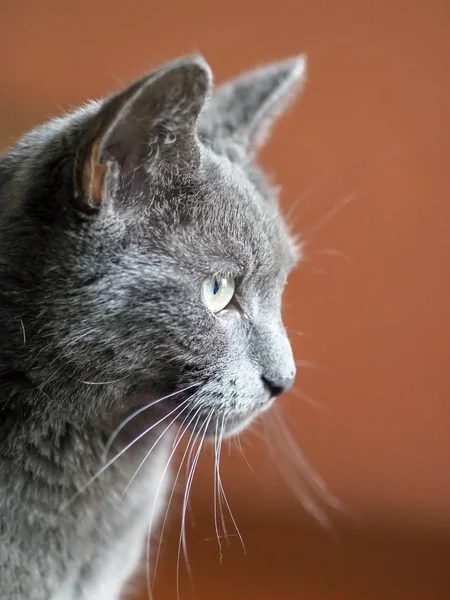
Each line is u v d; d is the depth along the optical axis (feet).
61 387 1.20
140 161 1.16
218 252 1.23
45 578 1.23
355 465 1.95
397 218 1.86
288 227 1.49
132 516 1.32
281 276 1.33
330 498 1.95
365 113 1.83
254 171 1.43
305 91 1.83
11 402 1.20
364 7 1.79
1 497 1.19
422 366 1.90
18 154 1.23
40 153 1.18
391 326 1.90
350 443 1.95
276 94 1.49
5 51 1.85
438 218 1.84
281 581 1.92
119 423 1.26
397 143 1.83
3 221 1.18
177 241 1.20
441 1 1.77
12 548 1.20
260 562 1.92
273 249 1.30
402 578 1.93
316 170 1.86
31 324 1.18
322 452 1.95
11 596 1.21
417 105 1.81
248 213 1.27
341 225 1.87
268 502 1.94
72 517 1.24
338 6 1.80
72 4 1.83
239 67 1.84
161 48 1.84
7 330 1.18
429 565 1.92
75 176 1.11
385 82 1.81
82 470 1.25
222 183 1.25
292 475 1.93
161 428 1.31
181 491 1.70
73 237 1.15
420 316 1.89
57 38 1.85
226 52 1.84
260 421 1.71
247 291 1.27
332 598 1.90
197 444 1.43
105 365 1.19
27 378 1.20
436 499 1.93
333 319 1.91
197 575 1.88
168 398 1.25
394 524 1.94
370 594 1.91
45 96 1.86
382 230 1.86
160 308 1.19
